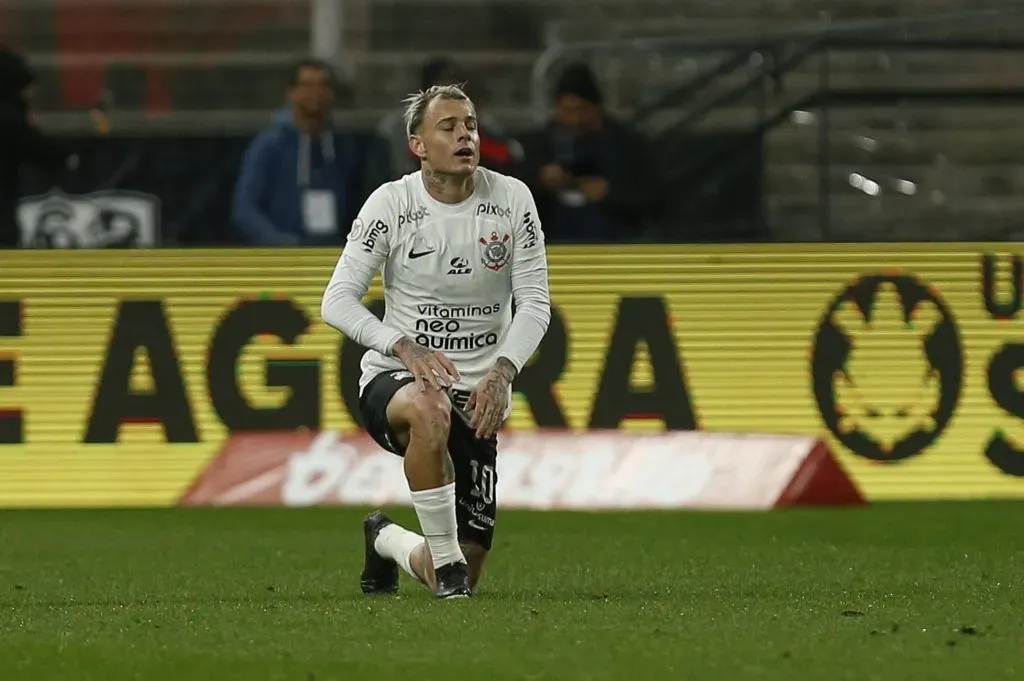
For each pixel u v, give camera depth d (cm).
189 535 3256
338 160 4534
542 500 3728
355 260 2231
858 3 6331
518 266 2256
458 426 2264
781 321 3812
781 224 5822
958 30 5997
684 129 5525
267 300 3788
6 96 4834
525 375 3772
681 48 5444
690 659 1714
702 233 4944
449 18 6378
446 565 2223
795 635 1870
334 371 3791
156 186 4969
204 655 1773
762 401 3806
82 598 2347
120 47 6400
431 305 2244
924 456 3828
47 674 1688
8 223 4847
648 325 3794
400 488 3778
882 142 5966
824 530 3281
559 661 1708
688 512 3662
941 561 2745
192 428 3797
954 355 3822
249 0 6450
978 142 6006
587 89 4575
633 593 2323
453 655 1748
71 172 4922
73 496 3778
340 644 1830
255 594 2372
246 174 4525
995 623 1970
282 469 3778
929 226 5825
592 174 4578
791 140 5934
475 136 2202
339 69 5334
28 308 3791
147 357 3794
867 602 2184
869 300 3816
